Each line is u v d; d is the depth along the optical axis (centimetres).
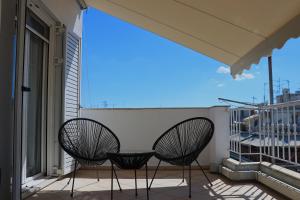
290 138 356
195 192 364
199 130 425
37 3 377
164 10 395
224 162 482
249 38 362
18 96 241
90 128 410
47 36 428
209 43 441
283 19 290
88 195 348
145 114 565
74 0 510
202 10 346
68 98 471
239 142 444
